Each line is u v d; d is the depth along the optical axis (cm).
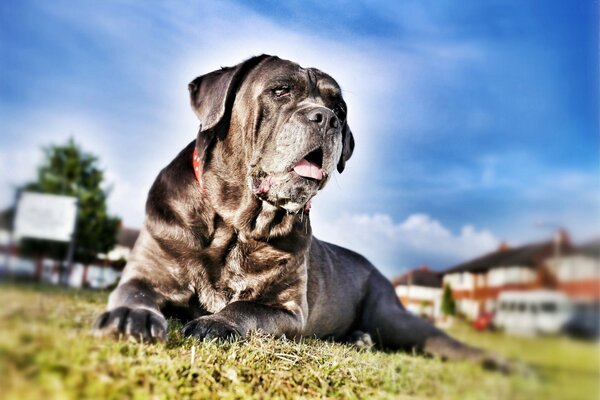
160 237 87
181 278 88
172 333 76
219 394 59
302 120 83
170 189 89
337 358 80
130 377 55
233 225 89
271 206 89
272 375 68
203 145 89
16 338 56
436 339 93
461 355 80
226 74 90
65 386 51
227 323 78
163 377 58
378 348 112
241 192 89
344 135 100
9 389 49
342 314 117
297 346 83
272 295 93
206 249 88
